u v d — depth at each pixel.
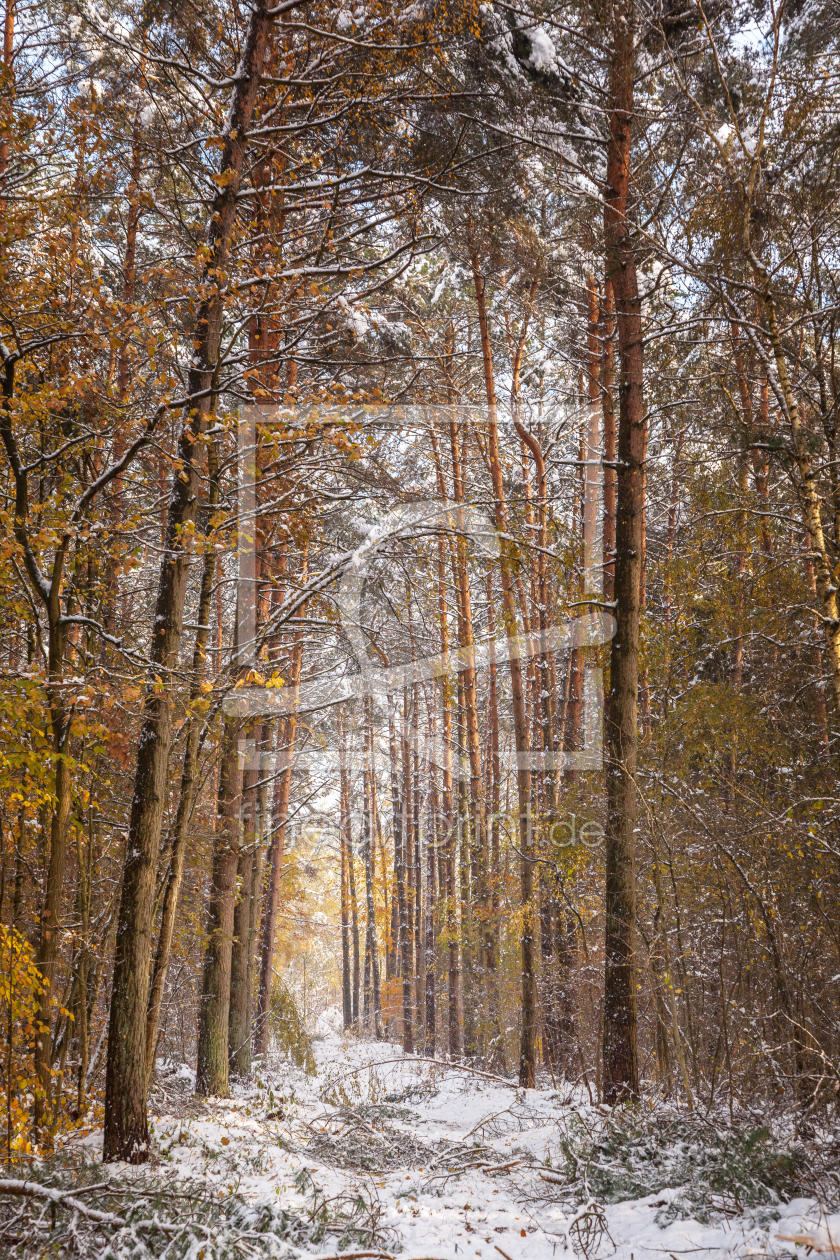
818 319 9.90
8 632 10.02
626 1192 6.51
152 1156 7.56
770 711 12.27
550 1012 15.64
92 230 10.17
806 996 8.43
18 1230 5.61
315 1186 7.09
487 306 17.45
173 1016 16.83
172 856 9.55
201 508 9.98
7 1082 7.05
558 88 10.57
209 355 8.88
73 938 8.84
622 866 10.06
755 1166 5.94
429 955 23.11
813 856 9.44
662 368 13.41
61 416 8.86
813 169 9.95
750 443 10.15
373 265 10.62
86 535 8.60
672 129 11.50
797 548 12.40
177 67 9.60
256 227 10.57
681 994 10.42
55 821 8.27
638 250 11.51
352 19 9.98
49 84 9.93
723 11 10.47
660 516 18.70
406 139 10.95
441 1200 7.06
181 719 9.62
